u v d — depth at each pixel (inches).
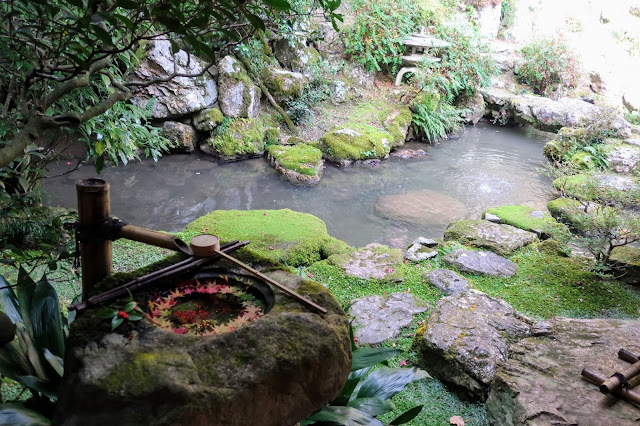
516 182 318.3
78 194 67.9
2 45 65.8
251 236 196.4
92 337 55.3
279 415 55.4
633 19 546.3
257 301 66.0
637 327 129.6
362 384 90.7
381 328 137.6
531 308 153.2
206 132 327.0
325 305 64.6
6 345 69.4
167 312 62.0
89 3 48.4
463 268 178.7
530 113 424.8
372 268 176.6
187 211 248.8
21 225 122.0
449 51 434.0
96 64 69.9
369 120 381.7
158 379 49.8
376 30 410.3
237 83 329.4
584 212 203.0
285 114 359.3
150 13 53.1
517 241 204.1
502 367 111.7
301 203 270.1
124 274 67.4
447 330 125.1
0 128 86.7
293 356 54.9
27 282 76.1
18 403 67.3
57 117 62.7
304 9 350.6
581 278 175.2
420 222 253.3
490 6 516.4
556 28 527.2
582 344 121.2
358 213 261.3
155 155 230.5
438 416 108.0
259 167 317.1
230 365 52.9
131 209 244.7
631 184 273.3
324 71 396.5
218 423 50.5
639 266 174.7
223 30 57.9
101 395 49.2
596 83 490.6
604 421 95.4
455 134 426.3
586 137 345.4
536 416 96.0
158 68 303.3
